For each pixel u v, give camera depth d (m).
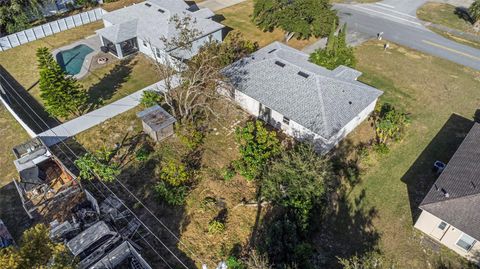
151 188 30.08
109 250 25.02
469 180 27.42
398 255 26.50
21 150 31.61
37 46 49.62
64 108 35.94
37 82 42.84
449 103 40.75
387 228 28.22
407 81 44.00
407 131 36.81
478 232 24.42
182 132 34.81
